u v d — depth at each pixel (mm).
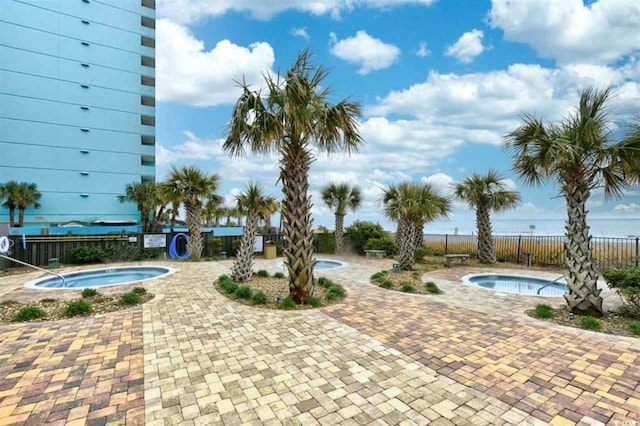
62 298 6781
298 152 6367
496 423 2635
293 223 6359
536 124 5781
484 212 13266
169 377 3385
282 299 6488
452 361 3791
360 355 3955
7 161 25500
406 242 11023
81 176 28375
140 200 26172
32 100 26531
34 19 26812
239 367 3621
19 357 3857
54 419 2658
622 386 3217
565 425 2609
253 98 5891
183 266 12250
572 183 5793
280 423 2625
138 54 31688
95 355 3930
